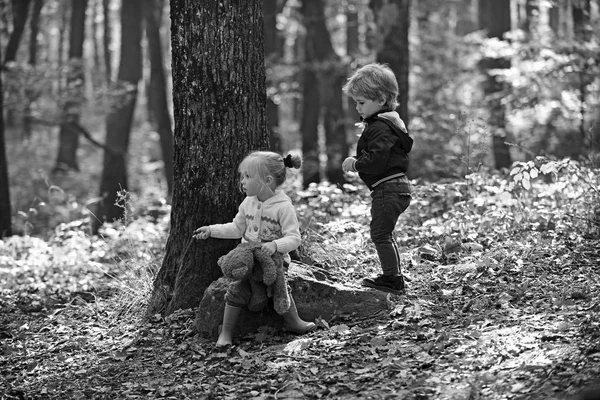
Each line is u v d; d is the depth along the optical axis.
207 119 5.71
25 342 5.90
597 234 6.31
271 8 17.34
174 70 5.78
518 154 16.64
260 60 5.82
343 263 6.20
